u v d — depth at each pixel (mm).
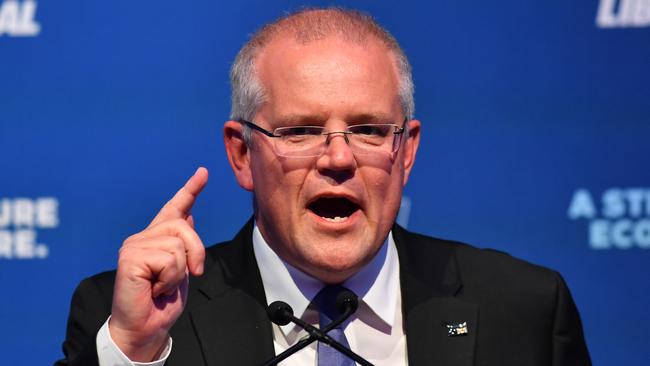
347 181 7324
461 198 11703
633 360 11695
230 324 7941
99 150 11648
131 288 6965
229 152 8188
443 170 11703
